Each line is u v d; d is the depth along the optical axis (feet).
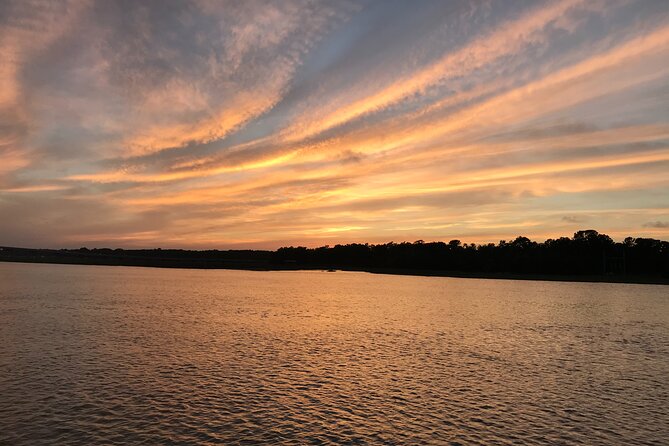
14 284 410.72
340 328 191.72
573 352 148.46
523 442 74.79
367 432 77.30
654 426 82.64
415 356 137.39
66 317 200.75
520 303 329.11
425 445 72.74
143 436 73.15
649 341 172.86
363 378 110.42
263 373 112.68
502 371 120.78
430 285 587.68
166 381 103.40
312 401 92.22
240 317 219.41
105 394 92.89
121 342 146.30
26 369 110.63
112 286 420.77
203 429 76.59
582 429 80.79
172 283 517.55
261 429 77.30
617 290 501.15
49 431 74.13
